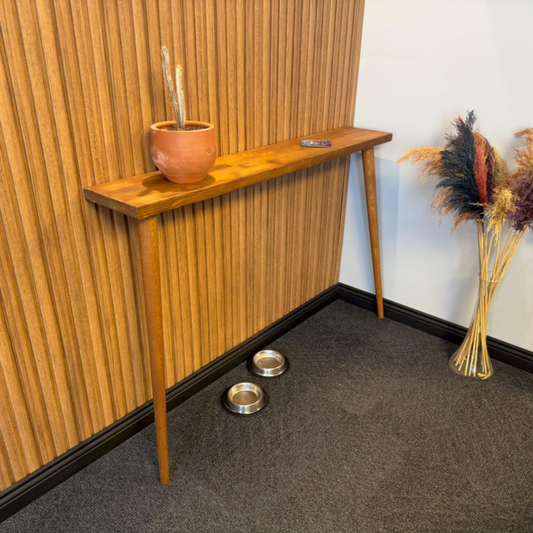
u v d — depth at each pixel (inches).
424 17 71.5
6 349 49.9
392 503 56.6
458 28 69.2
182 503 56.2
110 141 51.5
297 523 54.2
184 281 64.7
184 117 50.8
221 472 60.1
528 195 61.9
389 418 68.6
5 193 45.4
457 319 83.4
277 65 66.4
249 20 60.4
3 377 50.6
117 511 55.3
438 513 55.5
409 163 79.8
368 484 58.8
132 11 49.1
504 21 65.4
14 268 48.1
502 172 67.7
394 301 90.1
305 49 69.5
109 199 47.9
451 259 80.8
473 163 64.5
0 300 48.1
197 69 56.9
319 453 62.9
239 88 62.6
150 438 65.1
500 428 67.2
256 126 66.9
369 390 73.6
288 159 61.9
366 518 54.9
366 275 92.3
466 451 63.6
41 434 55.7
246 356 79.5
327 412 69.3
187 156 48.9
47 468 57.2
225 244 68.7
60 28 44.6
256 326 80.4
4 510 54.1
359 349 82.6
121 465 61.1
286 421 67.7
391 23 74.5
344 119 82.0
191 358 70.3
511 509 56.2
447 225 79.3
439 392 73.5
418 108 76.2
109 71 49.2
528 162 62.0
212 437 64.9
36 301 50.8
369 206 81.7
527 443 64.9
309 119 75.1
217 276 69.5
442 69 72.3
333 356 80.7
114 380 61.2
